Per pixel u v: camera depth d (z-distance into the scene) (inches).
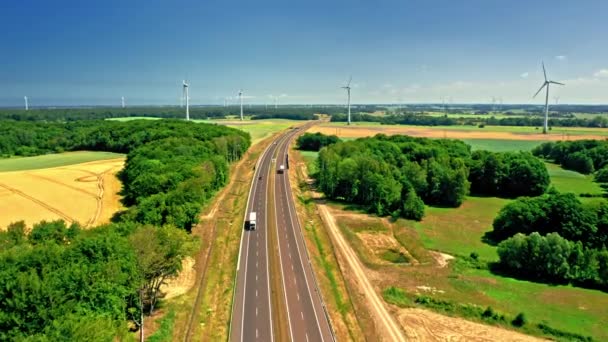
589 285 3262.8
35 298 1847.9
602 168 7647.6
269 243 4069.9
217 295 3043.8
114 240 2487.7
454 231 4621.1
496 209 5580.7
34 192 5497.1
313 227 4630.9
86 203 5132.9
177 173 5007.4
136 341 2421.3
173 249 2743.6
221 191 6141.7
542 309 2878.9
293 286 3193.9
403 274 3472.0
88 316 1866.4
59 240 3002.0
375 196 5324.8
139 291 2511.1
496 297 3061.0
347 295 3088.1
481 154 7396.7
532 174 6250.0
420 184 5841.5
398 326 2699.3
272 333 2583.7
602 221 4037.9
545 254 3371.1
